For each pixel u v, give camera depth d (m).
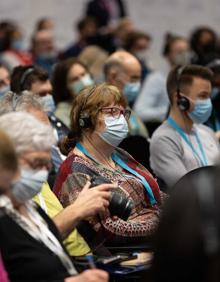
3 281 5.54
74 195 7.37
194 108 9.23
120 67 11.01
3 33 16.23
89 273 5.81
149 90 13.70
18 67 9.45
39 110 7.09
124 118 7.71
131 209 7.19
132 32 15.86
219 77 11.21
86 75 10.80
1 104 7.12
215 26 19.23
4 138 5.66
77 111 7.74
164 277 4.32
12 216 5.93
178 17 19.11
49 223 6.39
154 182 7.98
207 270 4.24
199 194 4.33
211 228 4.26
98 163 7.68
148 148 9.38
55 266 5.93
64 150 7.92
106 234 7.39
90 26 17.14
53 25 18.28
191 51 15.84
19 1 18.59
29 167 5.95
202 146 9.44
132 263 6.73
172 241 4.30
